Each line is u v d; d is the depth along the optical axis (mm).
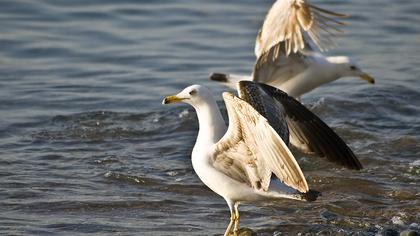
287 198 9984
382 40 21031
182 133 15125
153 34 21250
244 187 10211
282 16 13969
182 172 13164
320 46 13867
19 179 12578
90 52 19859
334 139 11133
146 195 12141
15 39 20406
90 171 13102
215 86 17875
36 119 15648
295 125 11141
